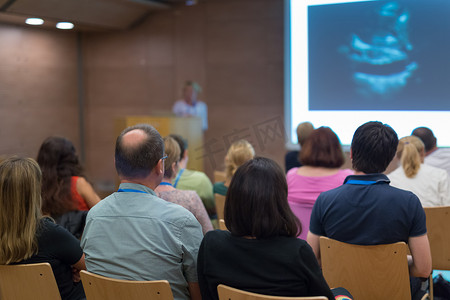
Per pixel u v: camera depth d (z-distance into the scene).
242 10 7.27
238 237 1.62
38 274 1.89
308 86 6.04
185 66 7.73
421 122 5.48
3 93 7.12
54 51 7.95
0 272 1.95
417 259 1.98
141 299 1.67
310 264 1.55
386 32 5.55
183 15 7.65
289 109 6.18
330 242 2.06
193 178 3.27
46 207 2.73
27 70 7.49
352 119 5.84
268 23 7.14
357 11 5.68
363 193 2.01
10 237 1.91
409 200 1.95
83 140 8.55
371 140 2.01
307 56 6.01
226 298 1.54
